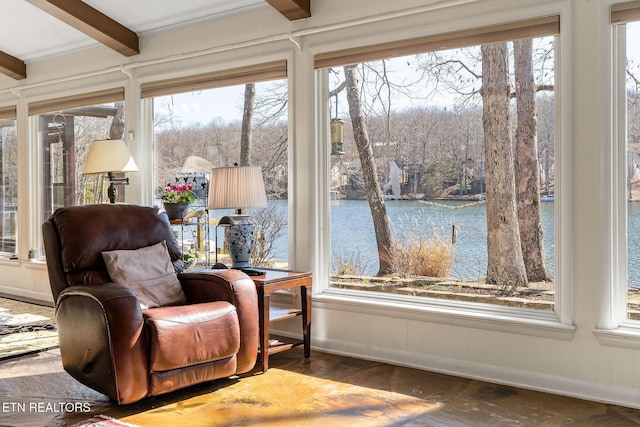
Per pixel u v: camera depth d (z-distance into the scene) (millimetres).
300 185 4016
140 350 2764
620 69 2959
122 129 5230
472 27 3305
